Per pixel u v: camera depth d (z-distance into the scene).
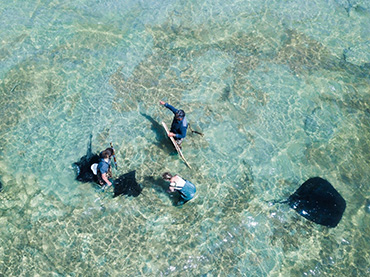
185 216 8.25
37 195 8.38
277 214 8.38
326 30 12.34
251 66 11.16
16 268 7.37
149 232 7.96
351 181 9.04
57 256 7.55
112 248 7.69
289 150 9.49
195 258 7.66
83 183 8.59
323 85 10.87
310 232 8.15
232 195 8.65
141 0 12.55
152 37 11.62
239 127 9.83
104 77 10.54
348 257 7.85
